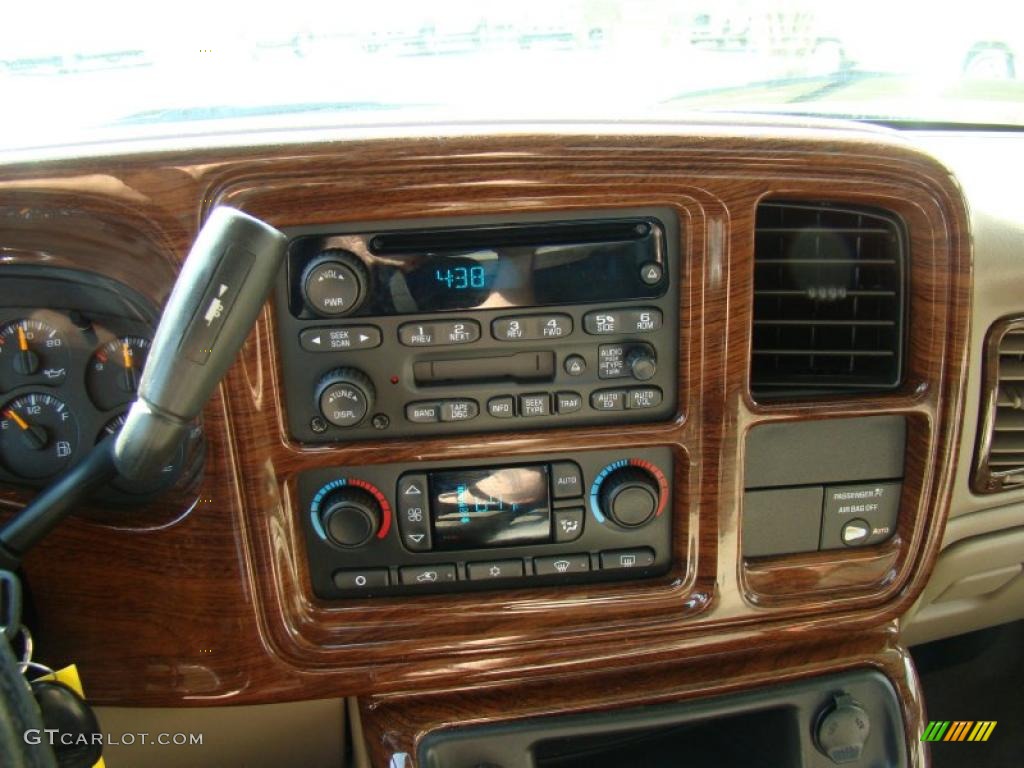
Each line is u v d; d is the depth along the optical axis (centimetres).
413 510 95
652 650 102
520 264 88
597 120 87
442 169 82
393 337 88
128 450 71
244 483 90
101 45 113
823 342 98
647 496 95
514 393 91
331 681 99
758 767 116
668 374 92
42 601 97
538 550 99
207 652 97
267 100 118
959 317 94
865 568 104
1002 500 128
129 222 83
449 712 103
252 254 67
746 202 87
